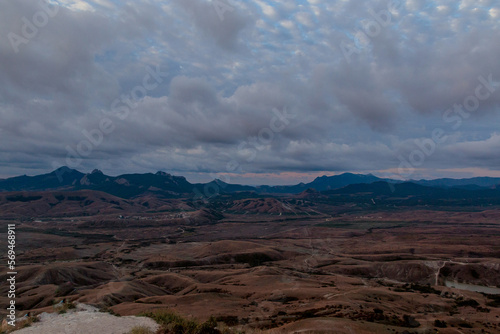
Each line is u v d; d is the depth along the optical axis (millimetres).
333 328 42031
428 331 49156
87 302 75938
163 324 28469
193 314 60875
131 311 63000
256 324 53562
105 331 26250
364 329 43500
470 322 60469
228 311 64562
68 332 26125
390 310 66938
